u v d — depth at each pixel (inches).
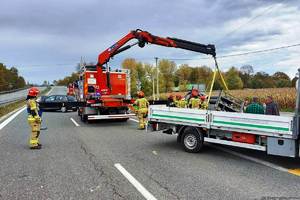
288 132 287.9
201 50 470.0
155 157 346.9
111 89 697.6
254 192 232.2
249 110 366.0
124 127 618.2
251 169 295.6
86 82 677.3
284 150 293.6
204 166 307.0
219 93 422.0
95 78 681.6
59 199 220.8
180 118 382.3
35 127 397.1
